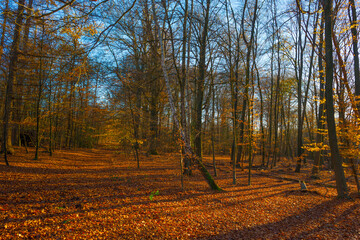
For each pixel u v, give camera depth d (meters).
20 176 8.77
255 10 11.17
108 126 18.17
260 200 8.28
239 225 5.74
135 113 14.91
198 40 12.36
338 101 8.77
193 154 8.90
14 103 14.89
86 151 26.12
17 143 21.83
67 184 8.32
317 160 14.96
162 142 17.02
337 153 8.71
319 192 9.98
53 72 13.22
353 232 5.52
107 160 18.61
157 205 6.60
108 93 16.16
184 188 9.20
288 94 27.09
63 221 4.81
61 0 3.77
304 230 5.62
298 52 17.88
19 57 11.78
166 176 12.02
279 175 16.00
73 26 4.38
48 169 11.30
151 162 17.97
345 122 8.67
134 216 5.55
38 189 7.21
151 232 4.79
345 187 8.73
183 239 4.66
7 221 4.46
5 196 6.07
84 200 6.44
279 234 5.32
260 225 5.86
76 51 4.77
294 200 8.59
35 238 3.97
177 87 12.04
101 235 4.40
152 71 11.41
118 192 7.68
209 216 6.17
